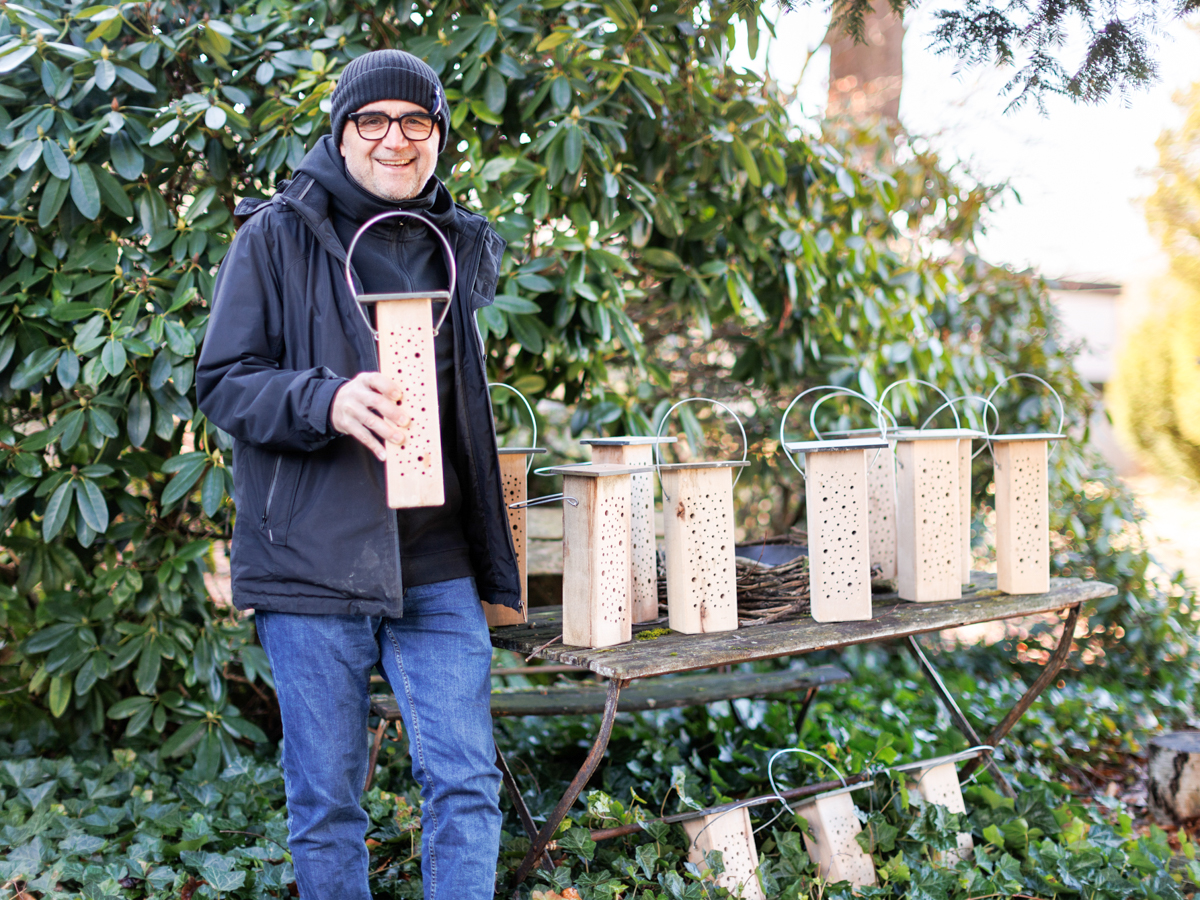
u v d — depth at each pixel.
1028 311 3.71
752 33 2.41
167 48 2.29
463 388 1.52
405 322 1.27
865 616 1.84
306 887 1.39
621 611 1.69
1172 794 2.55
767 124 2.80
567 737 2.74
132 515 2.40
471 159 2.36
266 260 1.38
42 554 2.37
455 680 1.43
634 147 2.67
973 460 3.57
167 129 2.14
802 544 2.46
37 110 2.18
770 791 2.34
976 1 2.12
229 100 2.36
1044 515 2.05
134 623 2.42
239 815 2.09
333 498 1.34
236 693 2.80
